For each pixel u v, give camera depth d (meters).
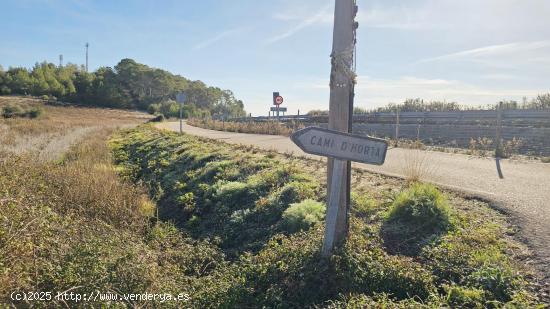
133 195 9.41
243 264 5.58
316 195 7.77
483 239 5.23
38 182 8.23
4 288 4.09
